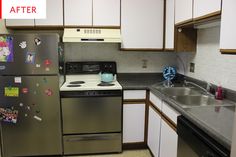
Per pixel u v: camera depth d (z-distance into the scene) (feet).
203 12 6.14
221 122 4.51
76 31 9.06
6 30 9.26
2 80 8.13
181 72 10.29
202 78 8.37
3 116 8.42
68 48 10.29
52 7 9.02
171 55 10.85
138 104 8.92
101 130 8.88
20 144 8.68
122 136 9.11
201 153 4.39
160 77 10.85
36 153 8.81
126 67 10.71
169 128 6.52
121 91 8.72
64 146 8.86
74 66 10.07
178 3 8.02
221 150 3.80
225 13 4.66
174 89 8.30
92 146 8.98
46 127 8.61
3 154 8.70
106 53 10.52
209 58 7.86
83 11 9.11
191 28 8.57
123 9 9.23
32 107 8.40
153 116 8.27
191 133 4.85
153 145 8.29
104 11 9.18
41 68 8.13
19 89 8.22
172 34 8.72
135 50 9.55
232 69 6.54
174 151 6.13
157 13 9.39
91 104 8.62
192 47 8.76
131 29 9.36
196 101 7.14
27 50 7.98
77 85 8.93
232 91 6.44
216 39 7.39
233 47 4.42
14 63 8.04
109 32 9.18
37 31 10.07
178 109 5.58
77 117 8.66
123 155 8.98
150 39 9.50
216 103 6.14
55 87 8.32
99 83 9.39
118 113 8.83
